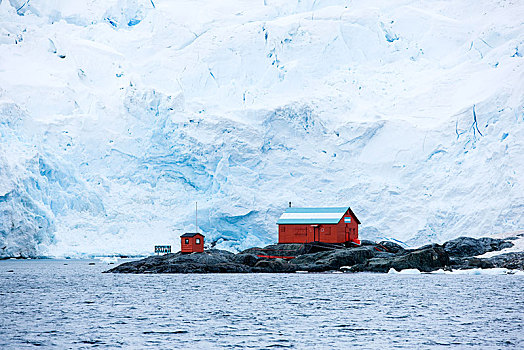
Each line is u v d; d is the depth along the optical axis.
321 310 139.00
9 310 141.38
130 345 105.19
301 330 116.31
